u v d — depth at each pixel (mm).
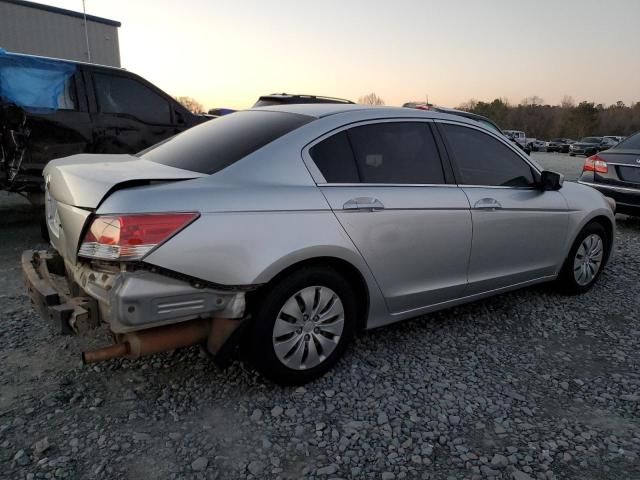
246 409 2619
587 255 4492
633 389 2965
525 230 3838
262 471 2186
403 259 3109
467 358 3289
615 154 7379
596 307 4266
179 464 2203
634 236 7117
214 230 2379
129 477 2111
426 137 3393
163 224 2254
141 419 2500
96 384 2791
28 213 7555
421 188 3221
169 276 2293
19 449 2248
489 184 3676
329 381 2922
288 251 2568
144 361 3043
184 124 7109
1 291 4172
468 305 4215
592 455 2363
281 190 2648
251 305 2629
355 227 2848
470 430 2527
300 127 2920
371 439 2426
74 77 6059
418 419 2598
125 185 2326
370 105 3414
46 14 20547
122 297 2191
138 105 6637
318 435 2441
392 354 3297
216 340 2537
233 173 2625
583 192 4441
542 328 3809
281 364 2713
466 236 3424
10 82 5613
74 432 2379
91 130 6203
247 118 3291
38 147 5801
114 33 23156
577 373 3145
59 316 2332
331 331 2887
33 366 2963
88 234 2295
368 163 3051
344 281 2873
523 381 3025
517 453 2363
